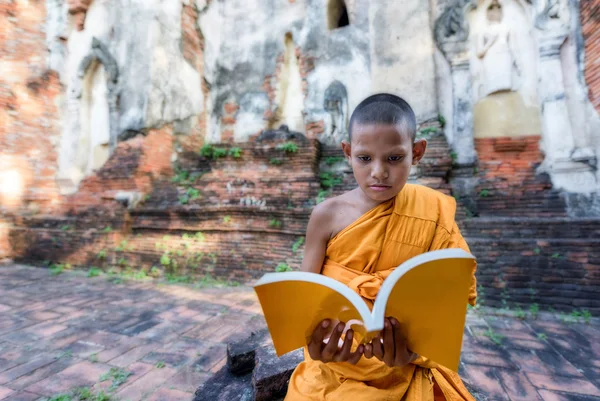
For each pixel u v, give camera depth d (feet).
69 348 10.10
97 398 7.70
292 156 20.71
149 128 22.02
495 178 18.60
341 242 3.32
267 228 17.34
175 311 13.24
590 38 16.34
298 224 16.98
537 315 12.71
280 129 24.29
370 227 3.24
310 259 3.62
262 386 5.36
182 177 22.76
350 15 22.95
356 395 3.16
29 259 21.67
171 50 23.57
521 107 18.80
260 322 12.14
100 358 9.53
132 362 9.31
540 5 18.07
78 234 20.45
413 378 3.43
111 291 15.89
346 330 2.81
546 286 13.26
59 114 26.43
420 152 3.42
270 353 6.25
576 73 17.11
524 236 14.44
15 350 9.96
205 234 18.34
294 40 24.53
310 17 24.08
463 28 19.67
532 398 7.66
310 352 3.05
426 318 2.70
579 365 9.11
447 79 20.16
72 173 25.68
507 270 13.75
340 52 22.97
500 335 11.00
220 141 25.99
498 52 19.17
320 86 23.34
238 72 25.94
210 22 26.35
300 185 19.35
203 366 9.13
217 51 26.73
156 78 22.53
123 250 19.47
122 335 11.02
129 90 22.75
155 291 15.92
